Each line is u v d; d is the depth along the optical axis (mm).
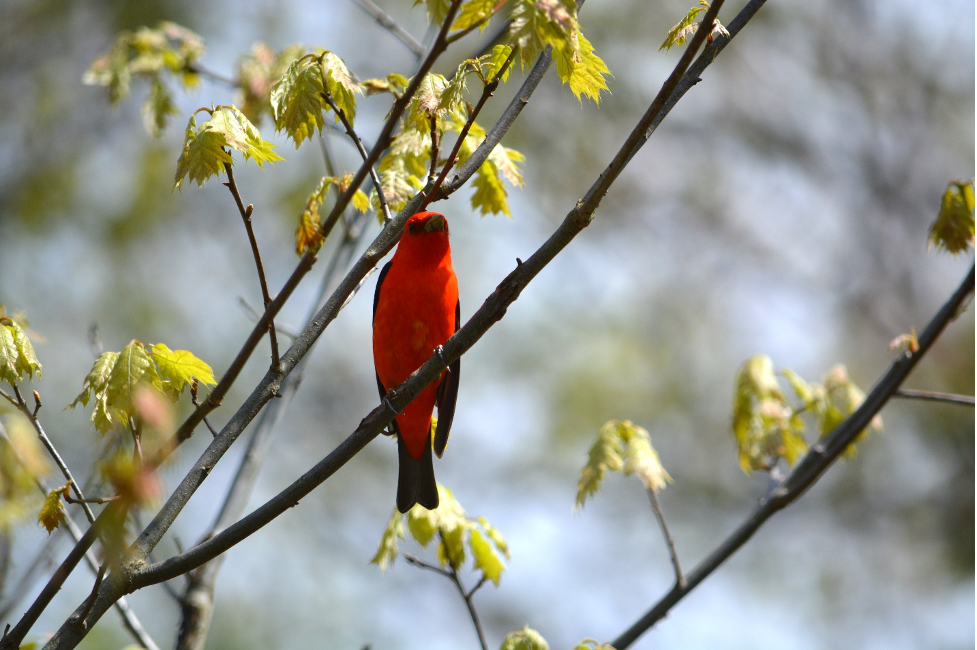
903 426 15305
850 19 18719
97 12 15148
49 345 13391
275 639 13016
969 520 14930
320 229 4109
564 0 3791
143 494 2709
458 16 3984
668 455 14953
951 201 5863
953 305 5750
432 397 6355
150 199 14180
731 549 5598
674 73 3848
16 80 15195
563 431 14312
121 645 9305
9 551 3594
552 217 15781
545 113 15883
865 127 18750
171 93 7926
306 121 4324
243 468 6172
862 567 15070
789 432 6559
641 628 5500
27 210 14227
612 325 14984
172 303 14031
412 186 5258
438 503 5480
